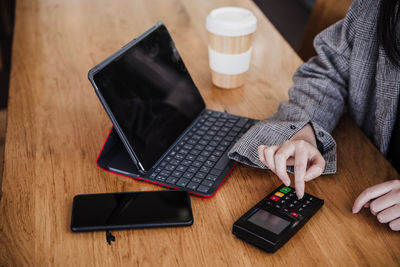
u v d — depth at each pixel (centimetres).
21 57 107
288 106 79
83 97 90
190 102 81
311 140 70
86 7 135
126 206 59
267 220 56
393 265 52
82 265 52
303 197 61
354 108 86
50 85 95
